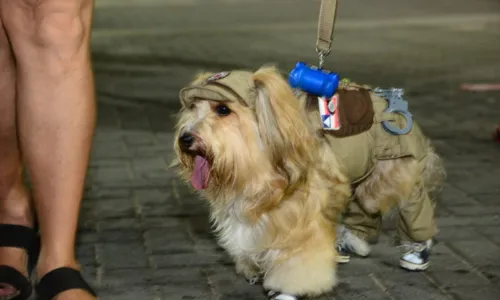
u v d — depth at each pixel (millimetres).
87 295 3531
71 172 3537
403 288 4066
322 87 3594
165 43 13359
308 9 18781
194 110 3480
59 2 3395
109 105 8594
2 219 4000
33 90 3457
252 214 3506
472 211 5238
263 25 15703
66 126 3484
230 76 3369
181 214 5219
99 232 4883
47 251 3600
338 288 4059
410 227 4059
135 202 5453
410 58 11586
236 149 3328
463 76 10164
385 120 3816
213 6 19625
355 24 15594
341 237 4426
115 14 18062
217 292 4047
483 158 6520
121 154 6656
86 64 3539
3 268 3771
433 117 7969
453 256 4492
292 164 3350
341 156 3635
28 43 3424
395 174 3879
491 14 16984
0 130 3838
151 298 3965
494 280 4168
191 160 3562
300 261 3656
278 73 3465
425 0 19984
